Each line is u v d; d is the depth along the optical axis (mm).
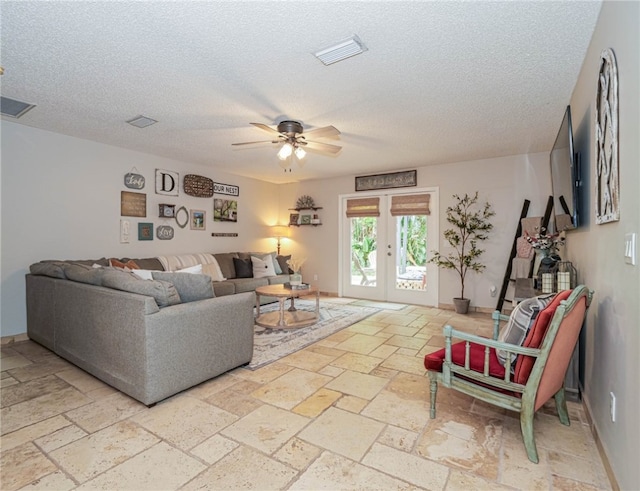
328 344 3496
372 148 4352
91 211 4074
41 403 2227
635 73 1285
